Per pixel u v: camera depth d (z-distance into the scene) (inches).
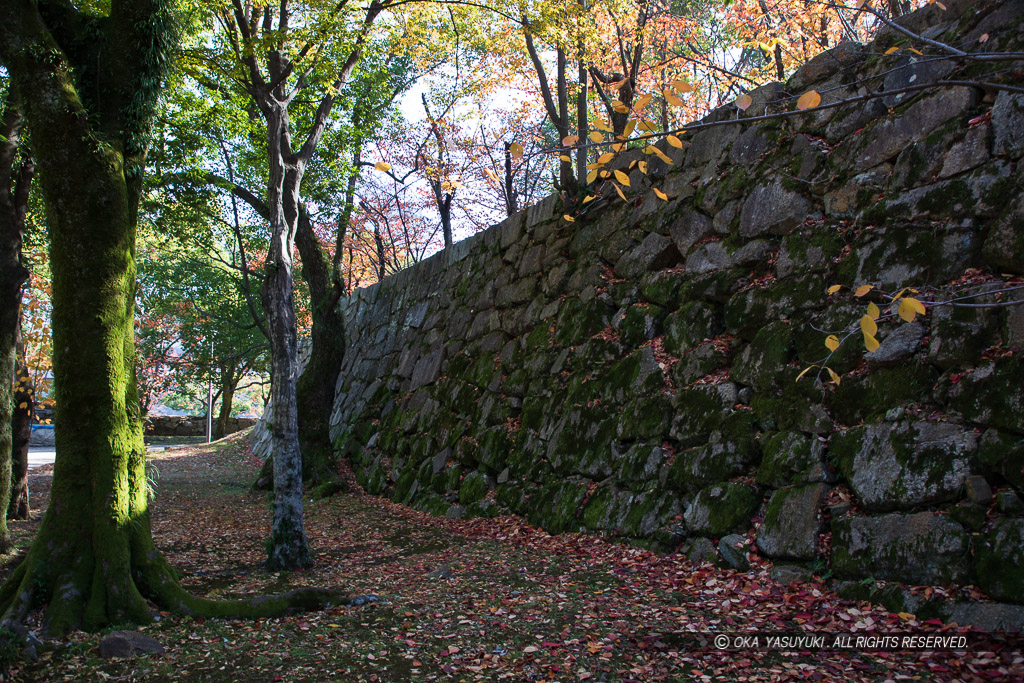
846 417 275.6
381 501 571.8
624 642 211.3
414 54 489.4
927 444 241.4
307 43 401.7
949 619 208.1
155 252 1229.7
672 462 338.0
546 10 424.8
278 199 377.1
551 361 464.1
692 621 227.0
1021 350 227.3
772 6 524.1
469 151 780.6
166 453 979.9
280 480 356.8
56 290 255.8
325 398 693.9
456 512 478.6
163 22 281.6
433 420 585.6
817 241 315.3
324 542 420.2
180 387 1478.8
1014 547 205.6
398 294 789.9
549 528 390.6
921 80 293.7
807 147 338.3
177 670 204.2
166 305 1243.2
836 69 339.0
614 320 423.5
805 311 307.9
